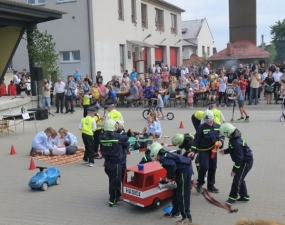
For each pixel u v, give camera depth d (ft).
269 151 36.99
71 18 88.53
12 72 90.99
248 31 148.15
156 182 22.70
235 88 54.85
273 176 28.86
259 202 23.57
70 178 30.40
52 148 38.52
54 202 25.04
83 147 41.60
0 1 55.16
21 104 63.82
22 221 22.03
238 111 65.05
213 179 25.76
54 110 74.43
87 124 33.71
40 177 27.58
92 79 88.33
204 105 76.02
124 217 22.07
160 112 65.21
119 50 98.63
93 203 24.59
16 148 42.57
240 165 22.89
